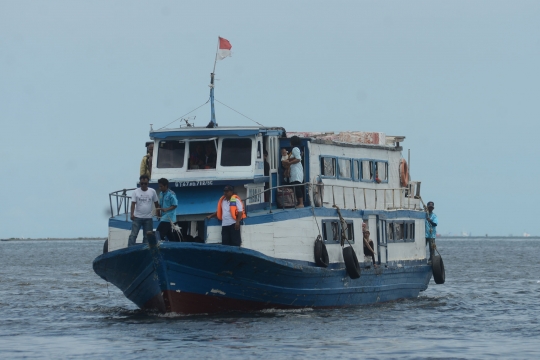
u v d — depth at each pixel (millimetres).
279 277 95875
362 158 116375
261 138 101375
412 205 131375
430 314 107875
